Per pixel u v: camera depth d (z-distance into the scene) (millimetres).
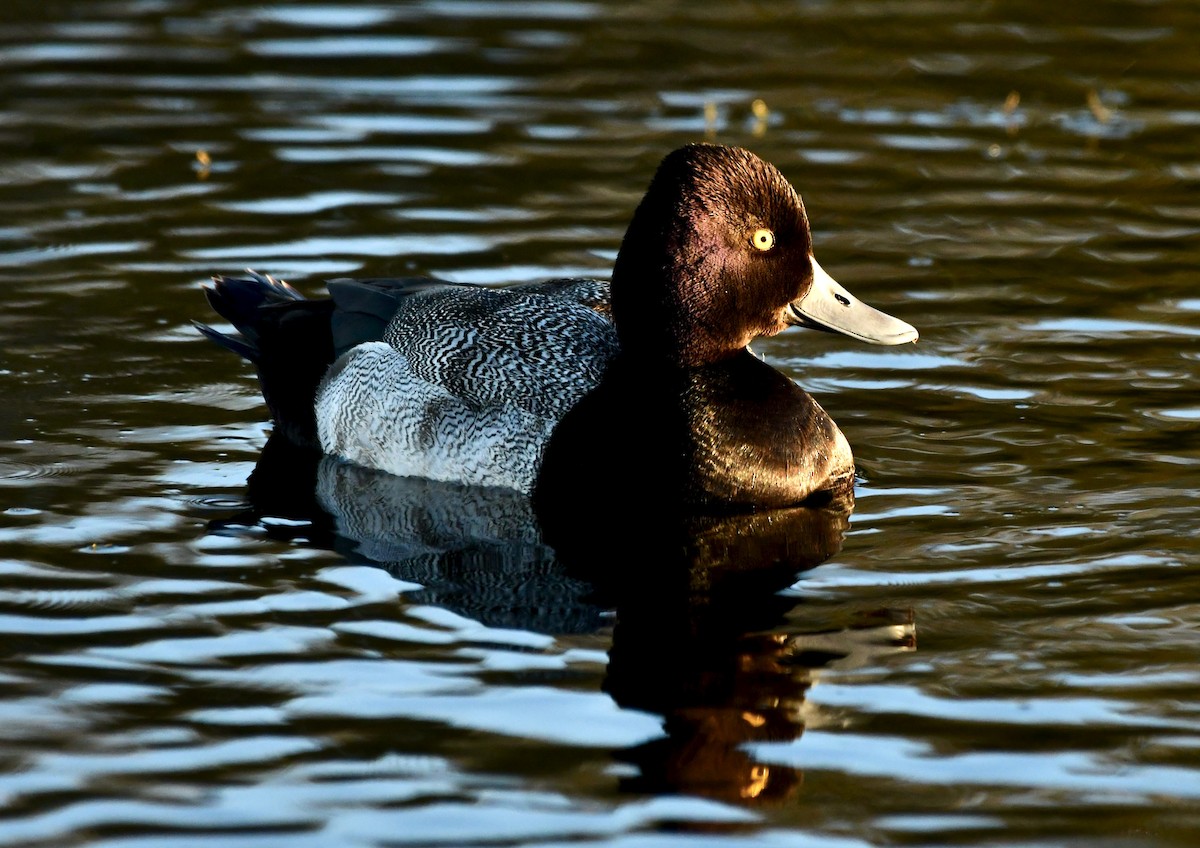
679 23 21688
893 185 16859
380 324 12602
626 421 11344
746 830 7203
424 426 11867
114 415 12422
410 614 9281
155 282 14664
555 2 22406
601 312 12375
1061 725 8000
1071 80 19625
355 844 7086
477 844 7086
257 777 7590
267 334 12898
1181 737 7879
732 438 11109
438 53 20297
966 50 20656
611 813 7324
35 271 14773
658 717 8109
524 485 11484
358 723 8047
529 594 9586
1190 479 11055
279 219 15938
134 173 16891
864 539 10352
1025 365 13211
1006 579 9641
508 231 15680
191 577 9750
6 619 9117
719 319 11414
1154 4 22312
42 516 10578
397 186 16719
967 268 15086
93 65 19672
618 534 10641
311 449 12500
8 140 17516
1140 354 13336
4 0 21906
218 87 19094
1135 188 16797
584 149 17641
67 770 7629
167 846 7074
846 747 7848
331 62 19953
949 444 11852
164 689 8367
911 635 8961
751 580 9773
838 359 13609
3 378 12883
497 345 11977
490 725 8039
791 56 20453
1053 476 11203
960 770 7637
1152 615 9117
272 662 8664
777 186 11359
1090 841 7102
